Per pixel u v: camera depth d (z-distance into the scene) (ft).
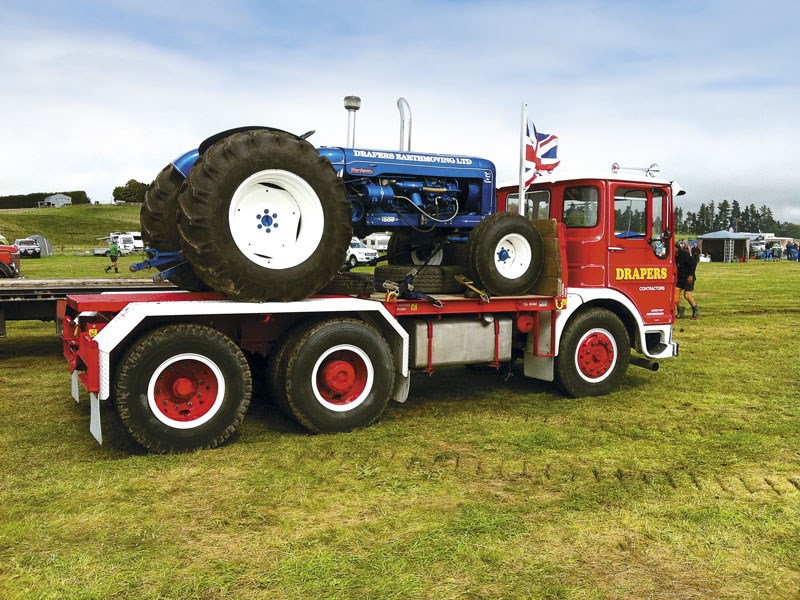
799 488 13.92
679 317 44.34
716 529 11.87
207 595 9.53
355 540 11.29
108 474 14.28
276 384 17.22
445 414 19.58
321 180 16.69
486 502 12.99
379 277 20.31
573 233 22.24
